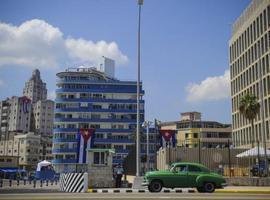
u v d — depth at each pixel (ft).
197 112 520.42
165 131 158.71
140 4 110.73
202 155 168.14
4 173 304.50
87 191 86.33
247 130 280.72
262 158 161.99
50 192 84.99
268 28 250.37
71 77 396.57
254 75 273.33
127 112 388.78
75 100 386.11
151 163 274.77
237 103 307.78
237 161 174.29
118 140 380.78
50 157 537.24
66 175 94.43
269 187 100.37
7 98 635.25
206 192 79.25
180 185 79.61
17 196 64.75
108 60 457.68
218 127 482.28
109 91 391.65
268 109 245.24
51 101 636.07
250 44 282.97
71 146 370.94
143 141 285.84
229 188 94.07
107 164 109.29
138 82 107.14
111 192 81.92
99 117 385.91
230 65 327.67
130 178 143.84
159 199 56.24
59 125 382.01
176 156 159.43
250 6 285.43
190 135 468.75
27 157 504.02
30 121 624.18
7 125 617.62
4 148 538.47
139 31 109.70
